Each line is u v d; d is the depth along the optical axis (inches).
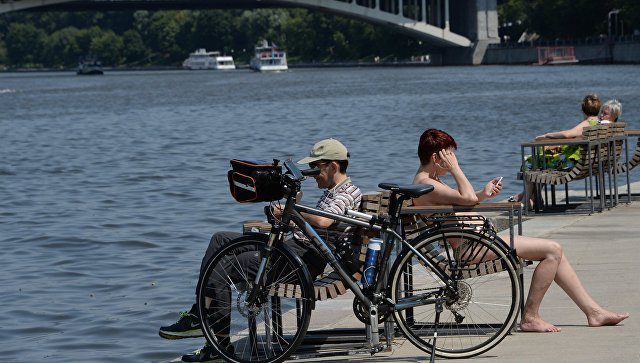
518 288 662.5
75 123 5187.0
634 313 754.8
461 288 660.7
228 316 668.1
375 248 664.4
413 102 6186.0
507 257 659.4
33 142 3988.7
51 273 1310.3
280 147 3462.1
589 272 901.2
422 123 4389.8
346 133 3951.8
